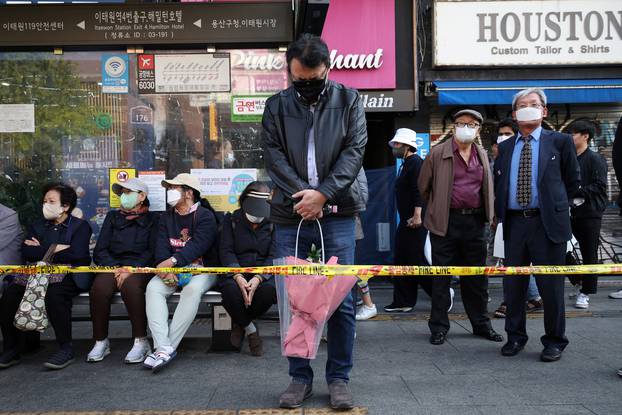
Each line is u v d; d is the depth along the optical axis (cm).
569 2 786
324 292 299
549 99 776
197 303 421
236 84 582
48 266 404
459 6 782
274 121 322
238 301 416
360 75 769
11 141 583
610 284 767
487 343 469
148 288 422
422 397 337
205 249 440
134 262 449
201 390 356
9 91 581
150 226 461
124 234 455
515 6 785
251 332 439
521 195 421
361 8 763
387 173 805
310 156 315
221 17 567
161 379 380
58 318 416
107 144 585
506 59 788
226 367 407
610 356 422
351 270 308
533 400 330
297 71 300
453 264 488
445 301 473
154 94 582
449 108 816
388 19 766
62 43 566
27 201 585
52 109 583
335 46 764
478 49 787
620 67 801
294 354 304
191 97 583
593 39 789
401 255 591
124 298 425
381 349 451
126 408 325
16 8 562
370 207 810
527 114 417
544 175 414
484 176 473
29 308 400
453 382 365
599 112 829
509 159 434
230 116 584
